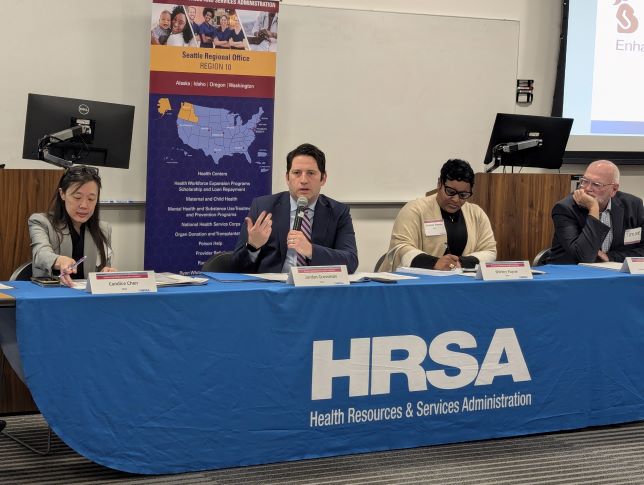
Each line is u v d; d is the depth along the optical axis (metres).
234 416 2.58
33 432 3.06
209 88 4.71
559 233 3.97
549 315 3.01
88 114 3.77
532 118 4.38
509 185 4.31
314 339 2.66
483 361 2.91
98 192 3.16
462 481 2.59
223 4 4.69
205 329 2.52
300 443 2.68
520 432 3.01
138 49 4.77
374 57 5.23
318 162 3.32
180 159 4.71
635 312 3.18
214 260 3.38
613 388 3.15
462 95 5.42
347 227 3.43
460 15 5.41
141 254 4.92
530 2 5.55
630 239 4.01
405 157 5.35
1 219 3.38
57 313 2.33
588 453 2.91
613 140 5.64
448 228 3.93
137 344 2.43
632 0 5.60
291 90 5.09
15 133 4.59
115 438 2.43
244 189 4.84
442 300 2.84
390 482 2.56
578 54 5.54
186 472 2.56
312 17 5.09
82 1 4.66
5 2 4.52
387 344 2.76
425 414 2.84
